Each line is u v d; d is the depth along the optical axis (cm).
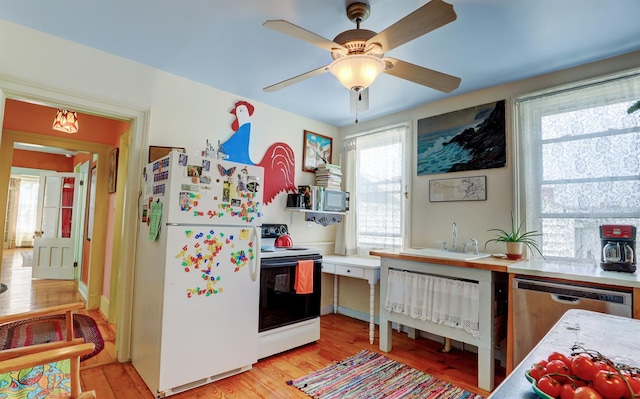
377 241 382
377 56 174
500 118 294
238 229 250
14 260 738
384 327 296
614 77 238
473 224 308
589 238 244
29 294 445
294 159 387
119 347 266
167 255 215
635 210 227
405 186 361
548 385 74
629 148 232
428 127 346
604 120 243
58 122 350
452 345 311
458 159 320
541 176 270
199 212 230
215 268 236
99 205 405
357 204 407
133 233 271
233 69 279
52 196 545
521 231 276
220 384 234
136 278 267
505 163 289
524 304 218
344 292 409
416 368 264
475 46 231
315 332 314
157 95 281
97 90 250
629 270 204
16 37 219
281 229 357
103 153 407
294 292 298
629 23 201
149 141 276
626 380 70
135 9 200
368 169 400
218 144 318
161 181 232
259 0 187
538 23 203
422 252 300
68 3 195
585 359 78
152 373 219
